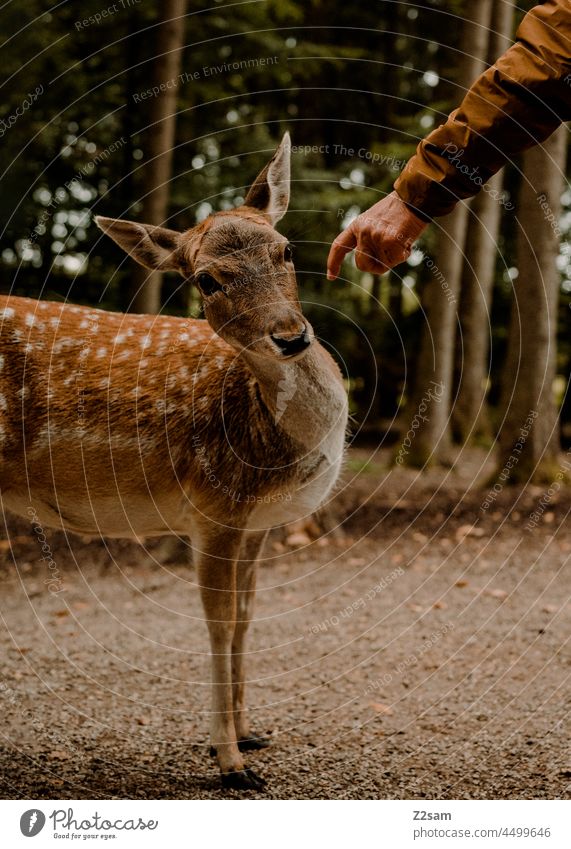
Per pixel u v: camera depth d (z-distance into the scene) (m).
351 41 15.62
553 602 5.03
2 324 3.12
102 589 5.86
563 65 1.98
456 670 3.90
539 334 8.45
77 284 8.87
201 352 3.17
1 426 3.02
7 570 6.42
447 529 7.35
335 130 15.16
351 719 3.38
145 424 3.06
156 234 3.01
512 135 2.12
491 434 12.81
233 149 10.10
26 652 4.36
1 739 3.18
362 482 9.74
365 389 15.48
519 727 3.15
